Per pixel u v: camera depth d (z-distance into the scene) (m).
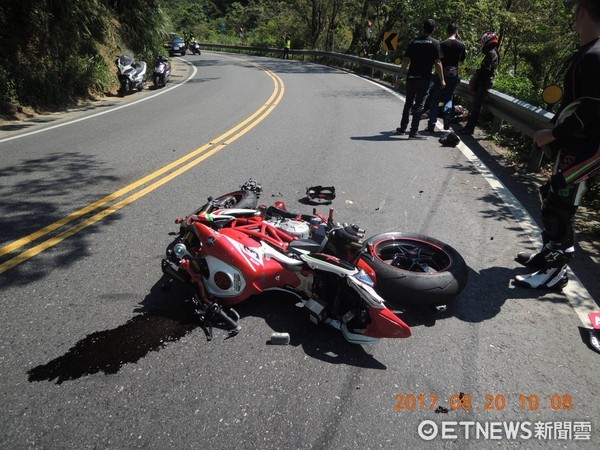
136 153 8.23
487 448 2.60
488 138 10.02
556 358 3.33
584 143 3.73
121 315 3.60
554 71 16.05
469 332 3.59
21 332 3.37
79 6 15.70
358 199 6.17
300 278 3.63
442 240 5.05
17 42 12.64
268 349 3.31
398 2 25.31
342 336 3.49
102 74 15.34
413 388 3.01
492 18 16.97
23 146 8.58
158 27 20.97
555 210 4.00
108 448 2.49
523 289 4.19
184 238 4.11
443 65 10.38
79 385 2.91
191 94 16.06
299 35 44.62
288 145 8.97
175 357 3.19
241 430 2.62
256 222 4.12
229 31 62.91
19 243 4.68
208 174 7.06
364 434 2.64
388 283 3.68
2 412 2.70
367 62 23.30
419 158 8.30
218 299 3.75
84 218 5.34
